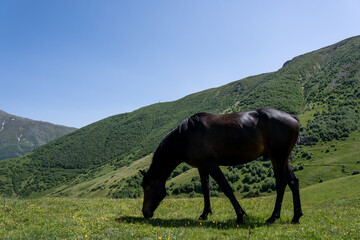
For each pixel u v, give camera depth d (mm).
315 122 165000
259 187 101062
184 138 7441
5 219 6871
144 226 6660
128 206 10219
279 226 6832
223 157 7336
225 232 6223
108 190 155500
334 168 105062
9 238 5398
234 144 7219
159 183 7914
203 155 7203
